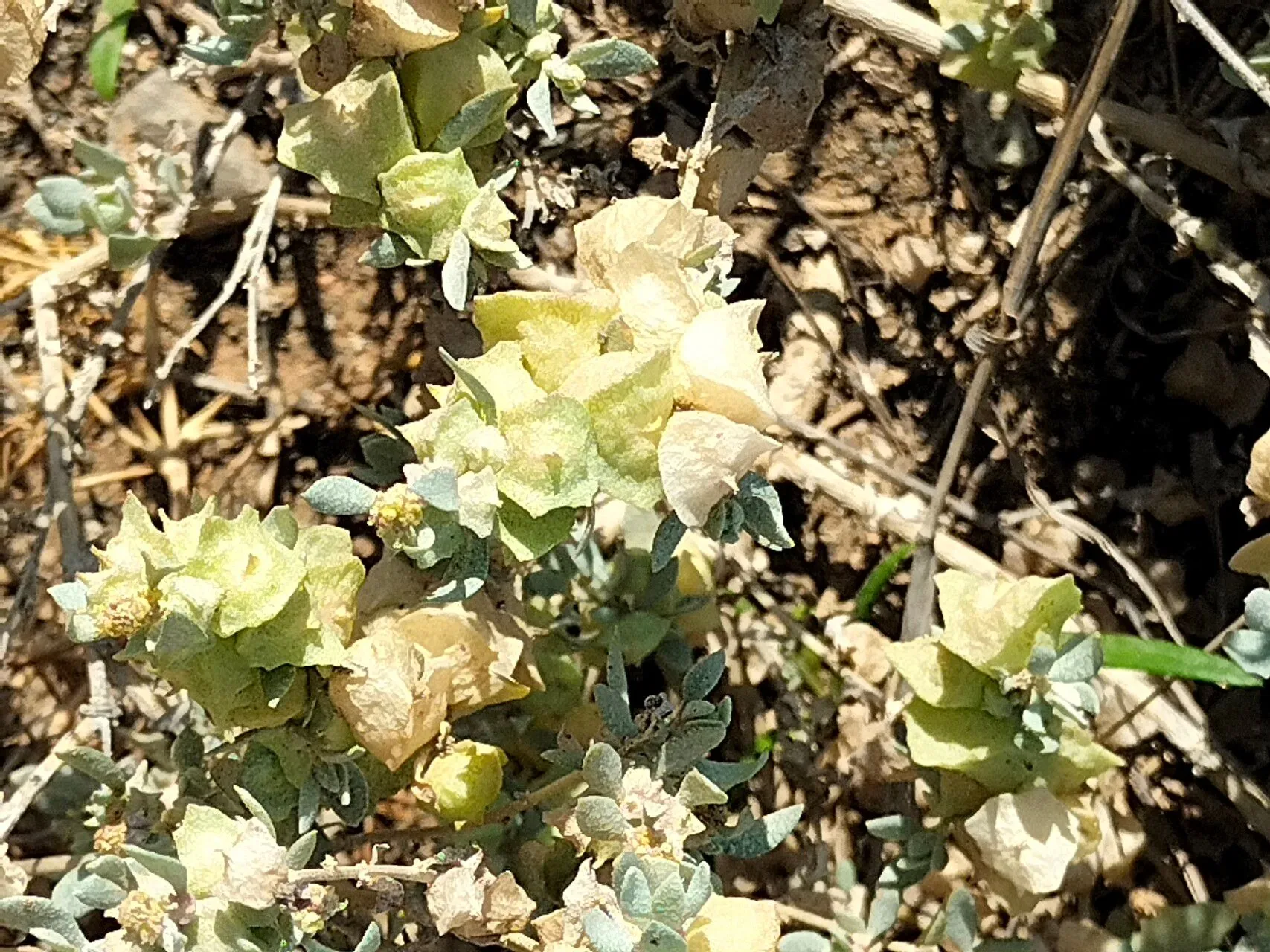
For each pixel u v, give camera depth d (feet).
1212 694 0.65
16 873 0.48
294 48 0.48
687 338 0.42
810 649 0.65
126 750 0.60
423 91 0.47
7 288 0.65
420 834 0.52
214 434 0.66
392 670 0.44
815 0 0.54
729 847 0.50
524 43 0.49
